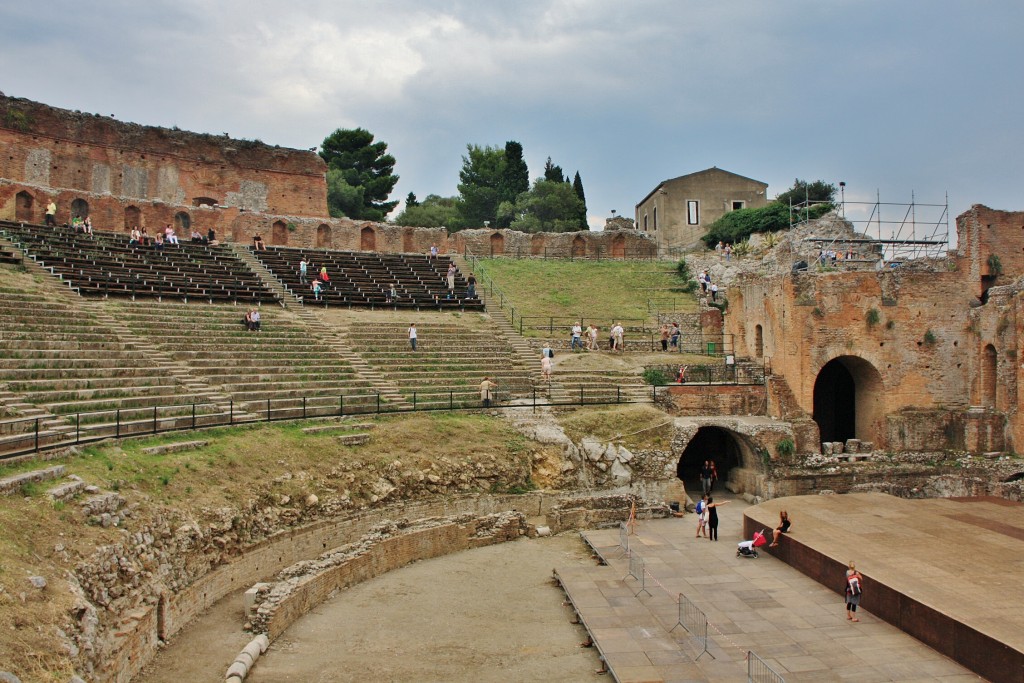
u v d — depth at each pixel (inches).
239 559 780.6
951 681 615.8
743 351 1722.4
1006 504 1112.8
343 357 1389.0
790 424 1398.9
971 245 1546.5
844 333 1480.1
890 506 1098.7
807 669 634.8
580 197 3885.3
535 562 959.6
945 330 1517.0
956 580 762.2
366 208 3395.7
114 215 1955.0
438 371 1437.0
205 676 595.8
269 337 1373.0
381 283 1935.3
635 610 768.3
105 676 522.3
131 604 604.1
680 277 2276.1
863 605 780.0
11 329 1044.5
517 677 633.6
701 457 1587.1
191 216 2085.4
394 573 901.2
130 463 790.5
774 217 2466.8
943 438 1472.7
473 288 1950.1
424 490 1050.1
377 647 687.7
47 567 543.2
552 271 2298.2
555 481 1203.2
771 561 949.8
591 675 639.1
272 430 1031.0
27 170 2026.3
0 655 426.9
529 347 1676.9
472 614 778.8
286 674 621.3
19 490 629.3
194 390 1080.2
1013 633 622.2
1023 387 1366.9
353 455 1033.5
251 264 1824.6
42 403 884.0
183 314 1363.2
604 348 1745.8
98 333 1141.1
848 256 1966.0
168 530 705.0
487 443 1182.9
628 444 1285.7
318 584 787.4
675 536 1071.6
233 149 2373.3
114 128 2187.5
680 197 2822.3
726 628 725.9
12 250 1409.9
